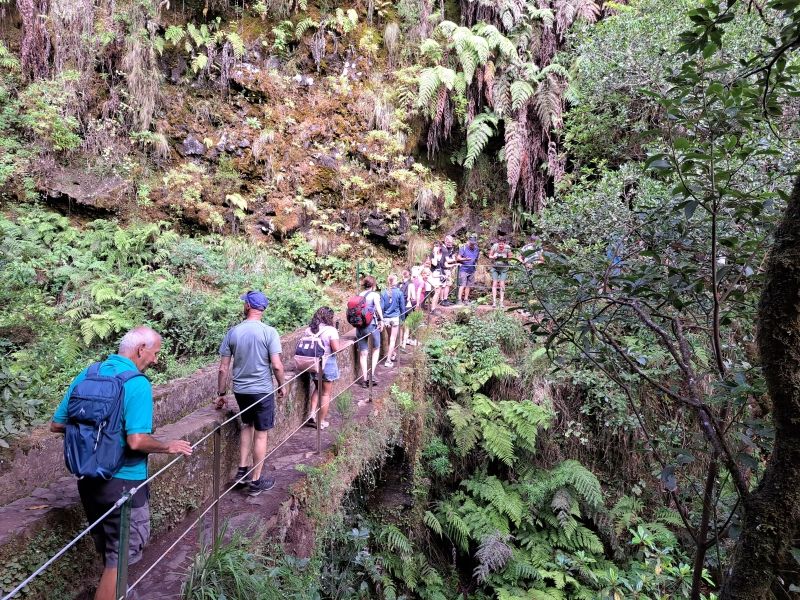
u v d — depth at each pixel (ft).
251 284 34.83
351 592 23.21
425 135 49.14
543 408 32.68
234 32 41.50
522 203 51.96
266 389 15.87
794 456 7.29
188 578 11.10
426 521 29.55
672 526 30.66
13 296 23.97
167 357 25.40
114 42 36.14
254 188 40.81
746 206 9.68
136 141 36.55
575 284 11.44
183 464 14.84
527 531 31.63
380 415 24.08
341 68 45.98
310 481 16.76
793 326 7.02
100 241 31.32
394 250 46.55
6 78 33.12
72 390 10.28
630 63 31.58
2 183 30.55
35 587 10.46
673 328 10.37
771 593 8.34
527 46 49.39
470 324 38.01
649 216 12.27
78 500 11.85
